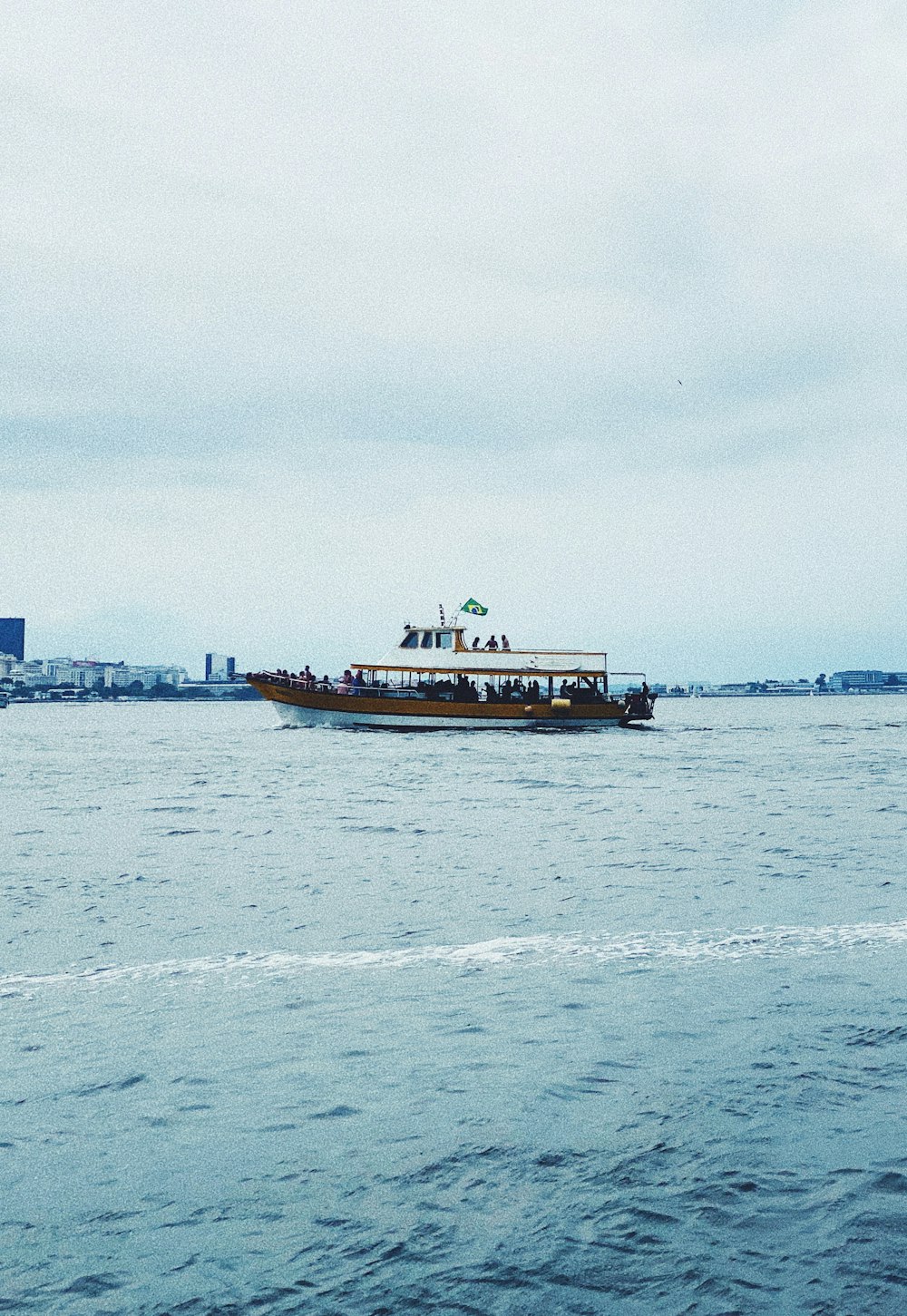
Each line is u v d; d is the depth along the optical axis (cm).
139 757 6575
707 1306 650
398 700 7725
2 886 2070
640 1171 822
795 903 1836
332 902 1886
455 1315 648
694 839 2709
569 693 8275
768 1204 767
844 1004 1233
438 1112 945
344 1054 1097
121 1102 976
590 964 1444
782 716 18600
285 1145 882
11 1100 982
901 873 2130
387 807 3566
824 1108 929
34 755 7019
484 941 1580
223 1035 1160
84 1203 792
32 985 1359
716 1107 938
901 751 6912
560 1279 682
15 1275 698
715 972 1392
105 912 1802
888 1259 692
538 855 2453
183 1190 808
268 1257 714
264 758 6241
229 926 1692
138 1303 665
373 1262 705
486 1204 779
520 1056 1085
